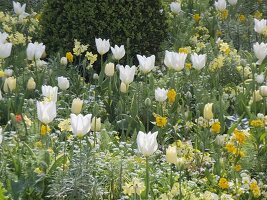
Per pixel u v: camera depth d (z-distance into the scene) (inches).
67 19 378.6
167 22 403.2
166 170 269.9
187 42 415.2
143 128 299.9
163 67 379.6
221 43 391.2
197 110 313.4
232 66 367.9
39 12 467.5
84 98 331.0
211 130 287.7
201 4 473.7
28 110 304.8
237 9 480.4
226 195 245.8
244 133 279.1
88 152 247.6
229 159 276.8
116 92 336.8
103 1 376.8
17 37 372.2
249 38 432.1
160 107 312.8
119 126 311.4
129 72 305.0
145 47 383.9
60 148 273.4
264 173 274.7
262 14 483.5
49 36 382.6
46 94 271.1
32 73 343.0
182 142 287.1
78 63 377.4
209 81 358.0
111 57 362.0
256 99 326.3
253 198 259.6
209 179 263.6
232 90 344.5
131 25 378.3
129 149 277.3
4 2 479.5
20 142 273.6
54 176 246.1
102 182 246.2
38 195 244.7
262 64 373.1
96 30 376.5
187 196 244.2
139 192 232.2
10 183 243.3
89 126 242.1
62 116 313.3
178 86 344.2
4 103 311.4
